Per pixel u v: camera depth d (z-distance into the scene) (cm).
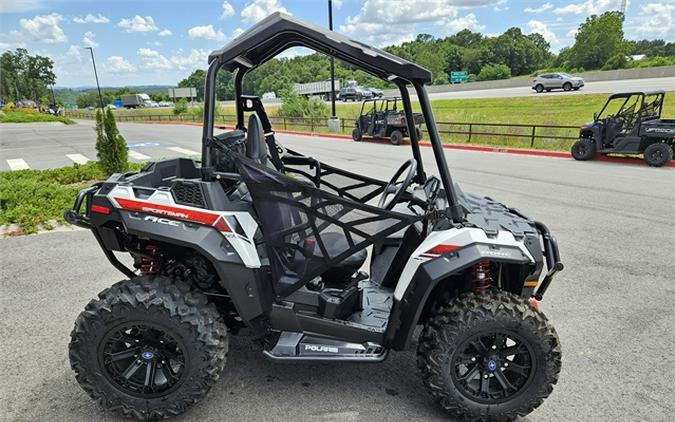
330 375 291
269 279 255
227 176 237
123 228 259
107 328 231
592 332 346
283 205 240
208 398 268
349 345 258
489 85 4631
